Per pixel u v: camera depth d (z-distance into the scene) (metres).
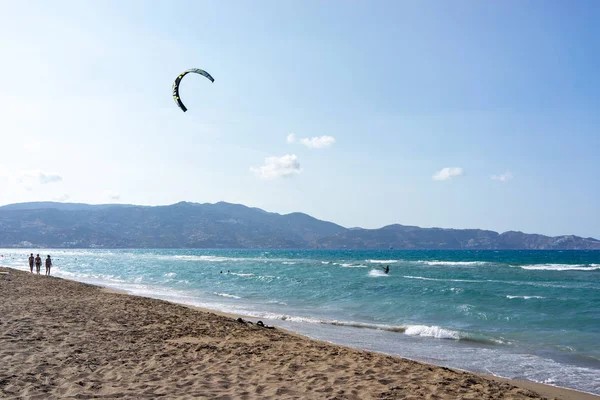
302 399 6.43
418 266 63.66
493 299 24.06
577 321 17.69
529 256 125.06
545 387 9.12
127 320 13.05
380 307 22.02
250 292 29.73
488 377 9.90
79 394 6.32
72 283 27.05
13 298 17.03
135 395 6.40
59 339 9.83
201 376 7.50
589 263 76.12
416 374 8.13
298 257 116.62
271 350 9.90
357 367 8.52
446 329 15.31
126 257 113.06
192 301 24.31
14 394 6.22
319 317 19.12
